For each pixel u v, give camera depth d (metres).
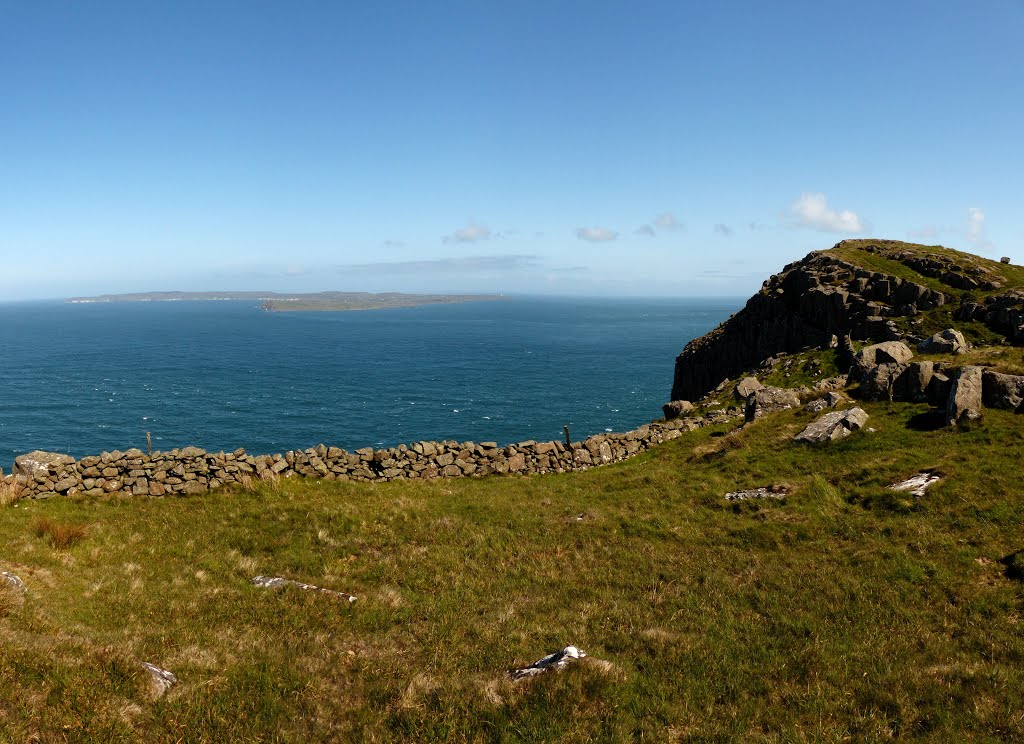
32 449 85.38
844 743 10.09
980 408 26.19
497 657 13.11
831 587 16.17
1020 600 14.29
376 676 12.07
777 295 72.12
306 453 29.30
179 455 26.56
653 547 20.27
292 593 16.36
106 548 19.08
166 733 9.54
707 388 81.44
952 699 11.08
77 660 10.82
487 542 21.27
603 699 10.97
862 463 24.42
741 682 12.09
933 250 77.12
